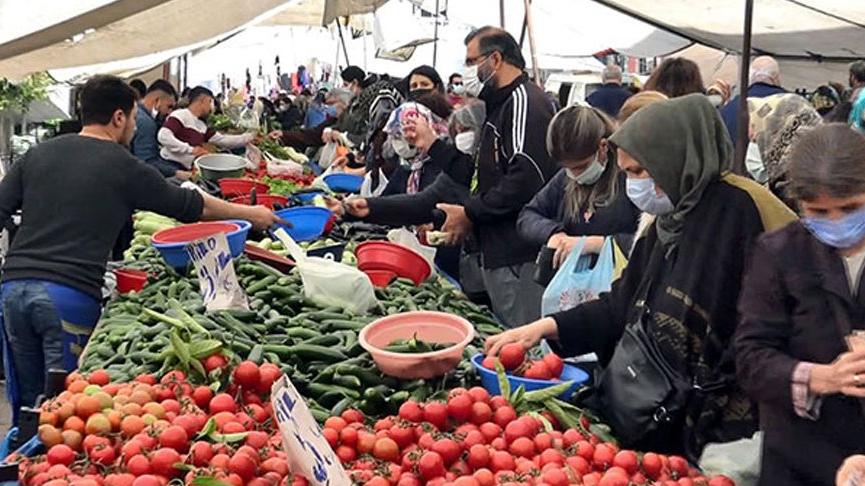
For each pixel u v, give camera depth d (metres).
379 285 3.69
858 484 1.62
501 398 2.29
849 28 7.93
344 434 2.12
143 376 2.41
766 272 1.90
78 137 3.86
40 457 2.04
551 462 2.04
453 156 4.68
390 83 8.29
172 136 7.59
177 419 2.13
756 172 4.29
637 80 13.15
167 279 3.64
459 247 4.97
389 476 2.00
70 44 5.70
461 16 11.26
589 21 10.59
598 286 3.12
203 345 2.44
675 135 2.21
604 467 2.07
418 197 4.50
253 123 10.05
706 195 2.23
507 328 3.99
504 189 3.95
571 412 2.35
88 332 3.83
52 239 3.76
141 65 9.15
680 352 2.21
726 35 8.63
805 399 1.78
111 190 3.78
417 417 2.20
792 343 1.87
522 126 3.94
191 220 3.93
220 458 1.94
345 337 2.82
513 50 4.07
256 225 4.04
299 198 5.62
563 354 2.65
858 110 3.66
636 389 2.22
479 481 1.96
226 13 6.12
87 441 2.08
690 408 2.19
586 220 3.40
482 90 4.16
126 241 6.43
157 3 3.72
